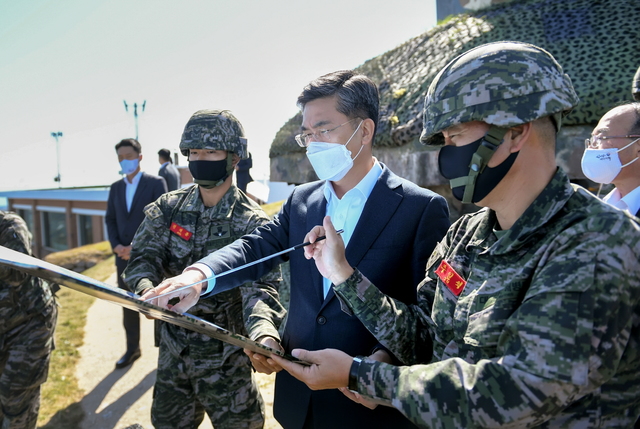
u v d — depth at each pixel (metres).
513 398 0.91
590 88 3.61
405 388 1.05
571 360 0.88
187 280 1.62
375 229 1.69
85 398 3.85
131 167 4.55
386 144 4.79
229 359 2.23
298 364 1.35
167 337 2.27
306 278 1.79
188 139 2.25
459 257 1.32
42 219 22.66
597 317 0.90
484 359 1.05
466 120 1.07
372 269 1.67
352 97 1.65
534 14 5.01
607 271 0.92
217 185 2.36
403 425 1.61
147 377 4.21
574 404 1.02
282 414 1.84
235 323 2.29
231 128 2.34
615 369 0.93
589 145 2.54
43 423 3.48
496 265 1.14
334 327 1.66
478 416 0.93
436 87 1.15
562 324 0.90
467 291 1.20
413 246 1.69
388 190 1.74
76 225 20.19
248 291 2.14
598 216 0.98
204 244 2.34
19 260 0.97
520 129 1.07
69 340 5.14
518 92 1.03
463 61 1.12
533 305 0.95
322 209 1.84
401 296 1.71
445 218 1.75
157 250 2.36
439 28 6.12
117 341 5.09
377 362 1.19
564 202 1.06
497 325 1.06
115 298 1.07
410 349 1.47
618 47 3.94
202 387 2.23
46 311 2.52
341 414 1.65
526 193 1.11
